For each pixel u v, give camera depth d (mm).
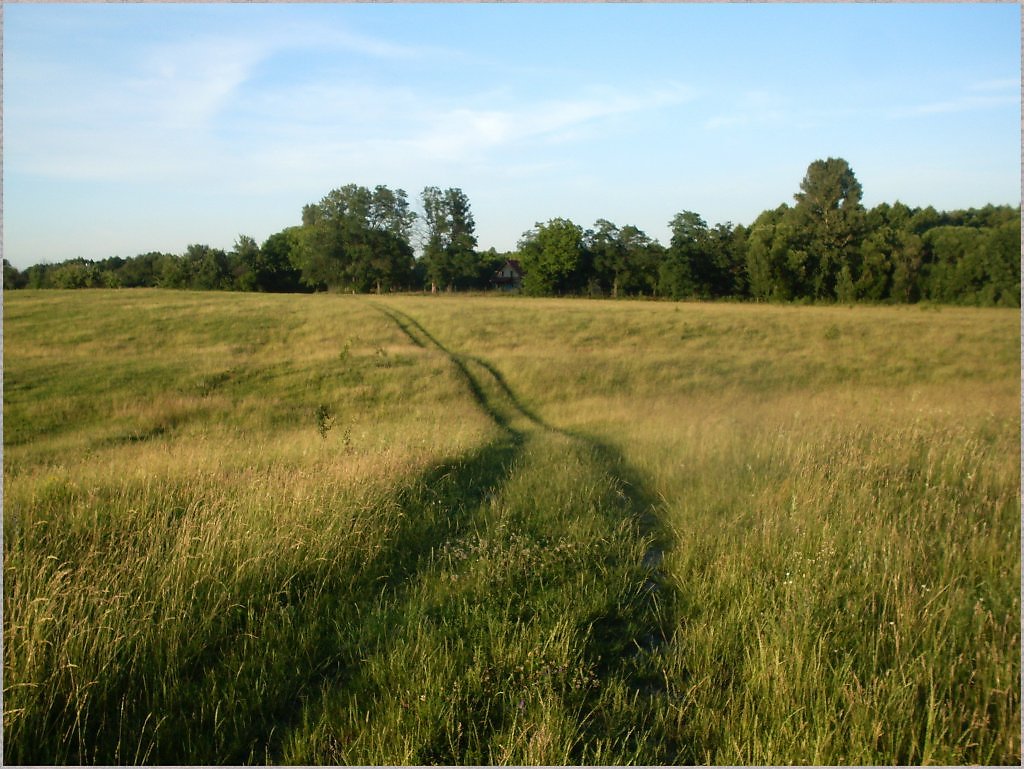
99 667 3910
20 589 4398
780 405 17828
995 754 3365
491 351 33281
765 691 3781
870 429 10984
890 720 3545
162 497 7012
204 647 4344
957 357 29266
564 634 4418
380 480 7809
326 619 4852
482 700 3873
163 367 26484
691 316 44938
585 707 3891
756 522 6527
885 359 29125
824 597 4758
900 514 6328
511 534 6465
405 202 105000
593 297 85750
